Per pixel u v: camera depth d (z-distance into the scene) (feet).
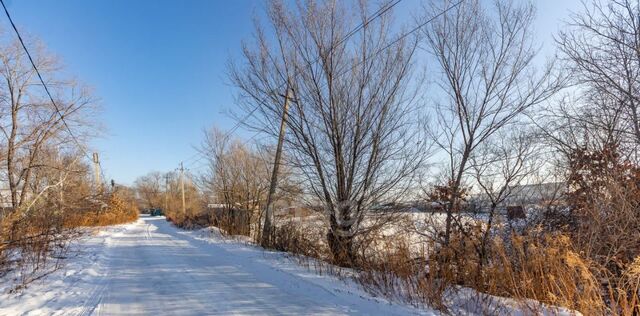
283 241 41.65
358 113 34.68
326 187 35.45
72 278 28.48
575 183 24.79
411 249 24.84
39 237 33.65
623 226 20.25
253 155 68.54
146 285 26.25
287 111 37.50
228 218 68.44
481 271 21.66
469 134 28.27
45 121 61.98
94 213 90.22
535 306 15.88
